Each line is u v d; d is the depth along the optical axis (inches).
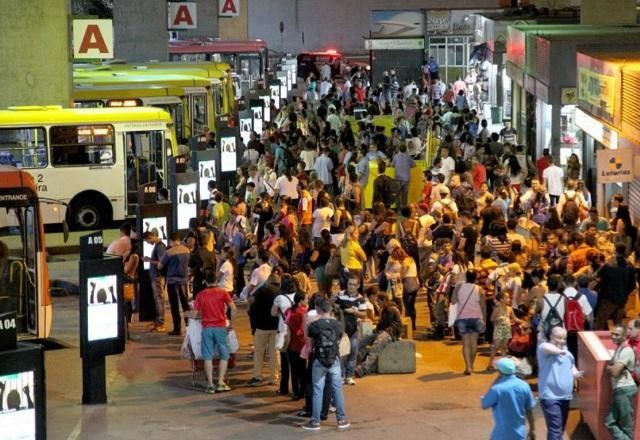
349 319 987.9
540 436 849.5
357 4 4456.2
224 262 1162.6
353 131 2273.6
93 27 1774.1
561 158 1796.3
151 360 1087.6
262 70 3048.7
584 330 924.6
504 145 1835.6
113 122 1596.9
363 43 4475.9
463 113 2241.6
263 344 994.7
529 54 1982.0
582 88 1646.2
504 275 1047.0
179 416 909.2
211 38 3395.7
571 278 928.3
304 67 3794.3
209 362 974.4
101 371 944.9
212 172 1669.5
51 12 1611.7
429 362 1065.5
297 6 4495.6
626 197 1382.9
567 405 776.9
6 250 1090.7
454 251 1151.6
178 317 1186.6
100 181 1598.2
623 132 1373.0
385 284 1185.4
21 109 1571.1
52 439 846.5
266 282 994.7
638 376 777.6
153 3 2910.9
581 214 1359.5
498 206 1358.3
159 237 1259.8
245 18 3892.7
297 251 1256.2
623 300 1008.2
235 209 1339.8
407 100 2507.4
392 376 1023.0
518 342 975.0
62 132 1579.7
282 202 1369.3
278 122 2502.5
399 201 1743.4
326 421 888.9
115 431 869.2
